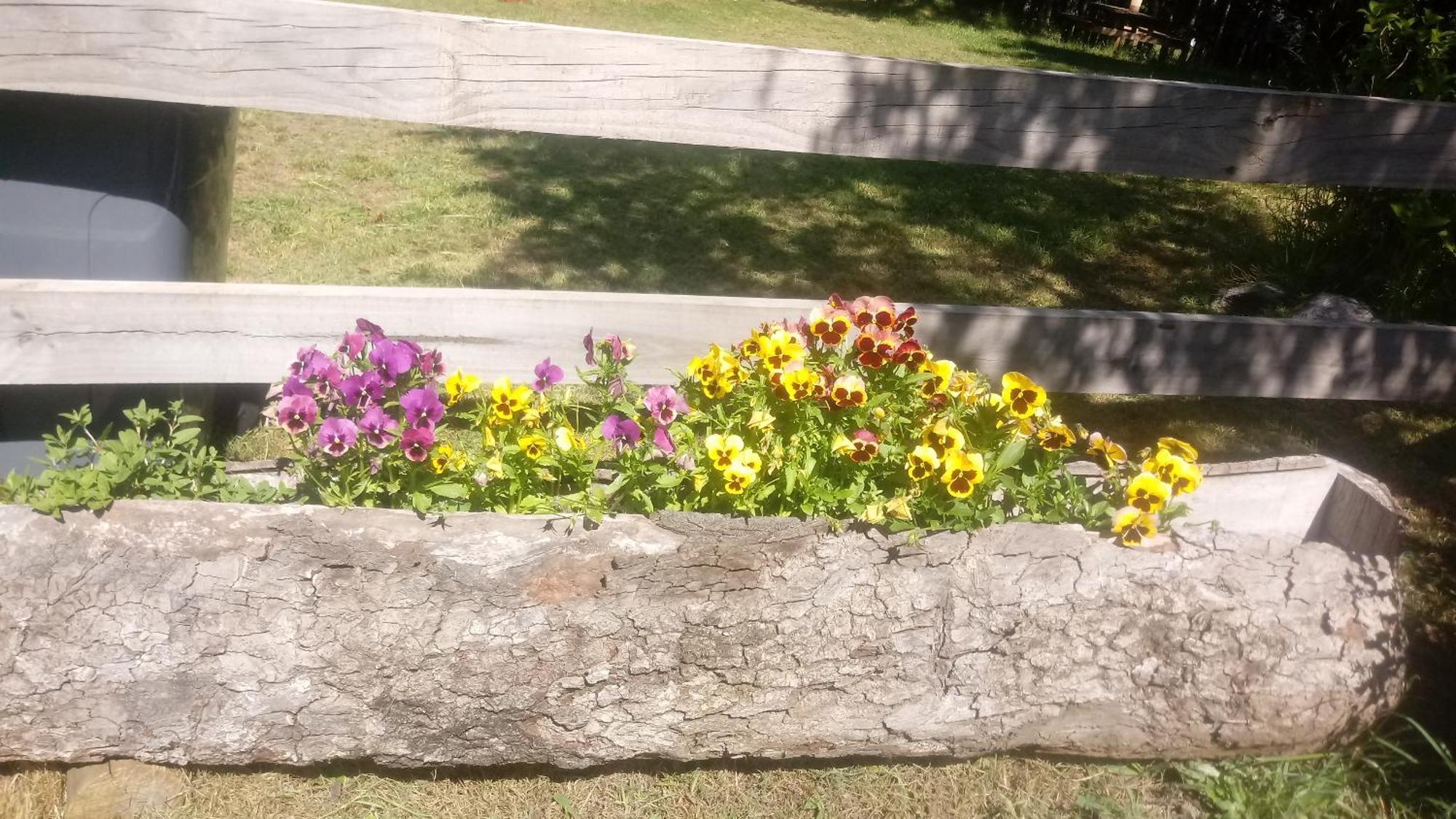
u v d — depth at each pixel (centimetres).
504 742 242
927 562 240
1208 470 295
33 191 278
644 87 274
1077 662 246
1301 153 310
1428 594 334
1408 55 481
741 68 276
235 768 246
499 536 227
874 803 254
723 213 627
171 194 293
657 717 243
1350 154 313
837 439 246
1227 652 245
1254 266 596
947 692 246
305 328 284
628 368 307
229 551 221
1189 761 259
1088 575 243
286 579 224
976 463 238
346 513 225
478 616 229
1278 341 345
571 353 303
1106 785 259
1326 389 355
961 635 242
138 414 253
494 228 572
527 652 233
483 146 706
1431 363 357
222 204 354
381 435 234
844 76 282
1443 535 369
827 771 262
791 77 280
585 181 657
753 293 522
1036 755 264
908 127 290
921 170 747
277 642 226
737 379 261
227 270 484
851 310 278
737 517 233
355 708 234
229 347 281
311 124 726
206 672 226
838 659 242
